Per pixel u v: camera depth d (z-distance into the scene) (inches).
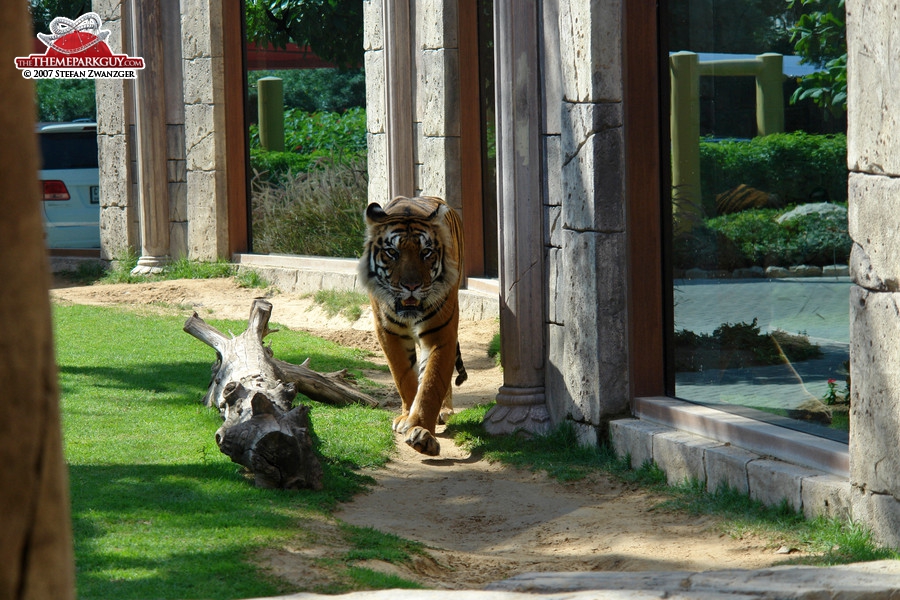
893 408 199.3
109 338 528.4
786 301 306.3
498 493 289.4
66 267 868.6
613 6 310.7
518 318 358.9
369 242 347.3
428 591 153.0
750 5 319.6
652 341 323.3
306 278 711.1
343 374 423.8
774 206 315.0
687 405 308.5
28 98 34.8
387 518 260.4
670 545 229.3
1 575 35.1
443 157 591.8
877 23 198.1
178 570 189.0
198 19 761.6
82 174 868.6
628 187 317.7
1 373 34.4
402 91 597.0
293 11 729.0
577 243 328.2
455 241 369.1
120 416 355.3
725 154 325.1
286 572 191.5
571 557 226.1
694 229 325.7
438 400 342.6
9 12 34.2
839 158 298.5
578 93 321.1
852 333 214.8
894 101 193.3
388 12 591.8
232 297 697.6
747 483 256.4
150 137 787.4
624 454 313.1
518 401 360.5
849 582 159.9
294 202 749.3
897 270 195.5
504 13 346.6
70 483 258.5
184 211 802.2
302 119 737.6
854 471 215.3
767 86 318.3
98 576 183.9
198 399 387.2
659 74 317.7
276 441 263.9
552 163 346.6
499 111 355.3
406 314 334.6
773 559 208.5
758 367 308.5
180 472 276.8
